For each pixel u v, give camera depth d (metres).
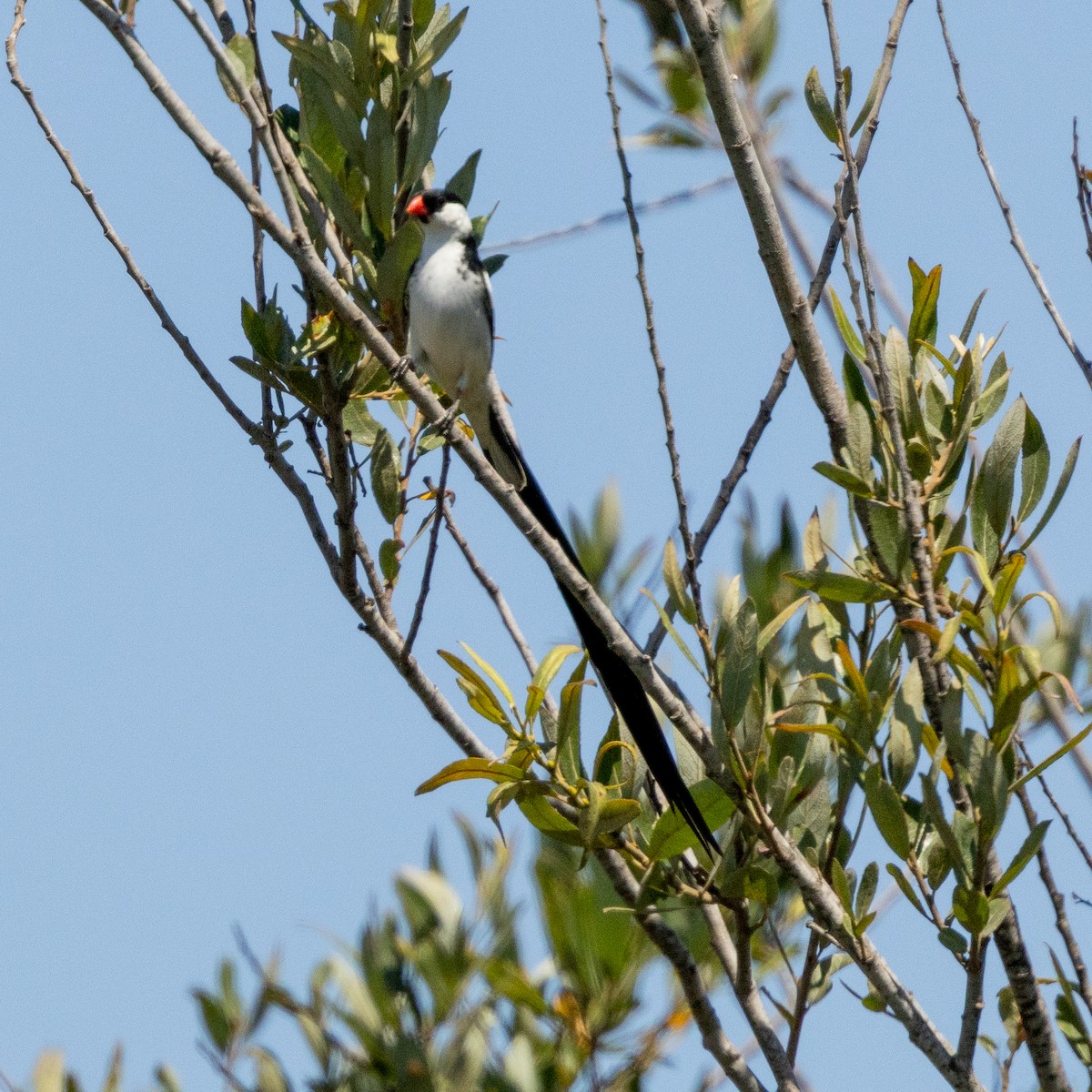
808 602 7.03
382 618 7.22
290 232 6.46
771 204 6.71
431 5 7.77
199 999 6.34
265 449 7.21
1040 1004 5.86
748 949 6.24
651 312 6.22
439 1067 5.77
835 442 6.83
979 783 5.70
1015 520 6.41
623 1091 5.93
